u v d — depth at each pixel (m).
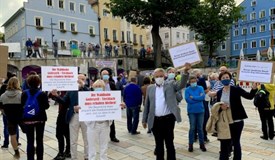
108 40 45.91
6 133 7.07
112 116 5.16
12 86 6.11
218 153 6.21
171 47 5.39
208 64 35.53
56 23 39.16
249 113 11.13
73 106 5.52
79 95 5.03
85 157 5.78
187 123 9.59
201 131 6.39
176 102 5.21
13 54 27.06
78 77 5.70
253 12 53.59
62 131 6.05
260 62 5.16
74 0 41.53
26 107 5.13
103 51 31.94
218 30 39.88
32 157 5.20
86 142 5.73
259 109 7.22
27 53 26.80
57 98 5.42
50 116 12.07
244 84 13.64
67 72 5.38
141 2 31.08
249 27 54.38
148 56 37.81
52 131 9.02
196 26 38.75
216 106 4.80
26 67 25.94
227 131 4.72
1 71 5.25
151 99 5.27
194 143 7.04
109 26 46.38
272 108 7.11
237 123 4.79
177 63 5.36
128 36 49.03
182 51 5.35
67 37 40.41
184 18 31.69
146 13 31.80
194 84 6.31
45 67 5.27
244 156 5.98
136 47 50.94
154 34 33.19
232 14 40.38
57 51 28.61
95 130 5.18
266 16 51.78
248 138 7.39
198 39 41.34
